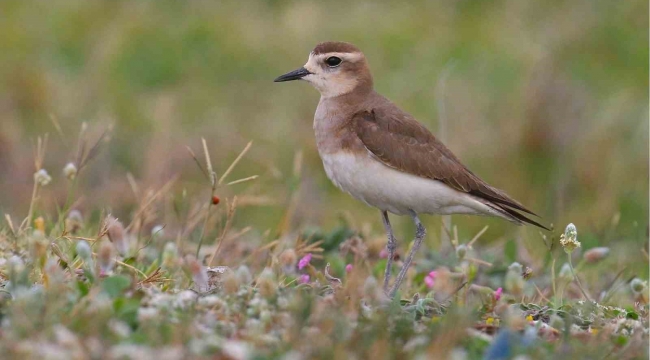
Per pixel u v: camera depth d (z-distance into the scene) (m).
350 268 9.88
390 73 19.27
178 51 19.47
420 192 10.27
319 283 9.11
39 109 16.95
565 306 9.09
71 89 17.77
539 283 11.28
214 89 18.78
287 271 9.32
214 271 9.23
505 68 19.36
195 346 6.68
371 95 10.87
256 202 12.65
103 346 6.63
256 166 16.19
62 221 10.57
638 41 19.92
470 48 20.05
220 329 7.29
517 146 16.77
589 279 11.73
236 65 19.36
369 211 15.18
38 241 8.37
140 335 6.84
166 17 20.42
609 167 16.45
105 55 18.91
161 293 8.02
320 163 16.45
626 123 17.44
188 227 11.28
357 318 7.66
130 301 7.43
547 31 20.42
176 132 16.86
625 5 20.64
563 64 18.70
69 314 7.14
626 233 13.59
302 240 11.53
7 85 17.17
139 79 18.83
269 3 21.44
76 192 14.59
